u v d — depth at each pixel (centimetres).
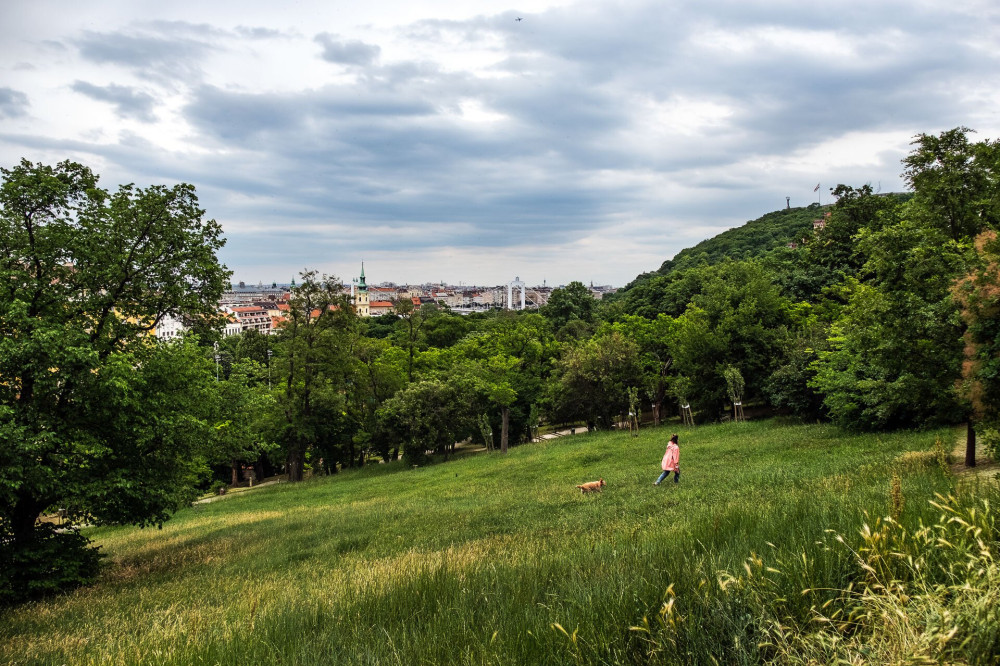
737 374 3306
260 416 3588
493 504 1747
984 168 1672
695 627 289
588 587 406
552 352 5809
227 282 1738
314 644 418
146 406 1385
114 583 1245
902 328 1220
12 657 673
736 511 611
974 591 234
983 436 920
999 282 879
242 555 1419
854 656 229
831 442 2067
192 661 430
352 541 1416
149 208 1548
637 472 2038
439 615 439
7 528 1292
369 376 4728
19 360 1150
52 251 1390
